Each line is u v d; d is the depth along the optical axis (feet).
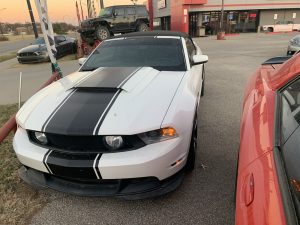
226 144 12.85
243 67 31.17
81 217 8.82
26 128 8.73
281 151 5.27
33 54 46.01
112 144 7.93
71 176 8.20
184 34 15.29
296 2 105.29
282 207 4.19
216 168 10.93
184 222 8.38
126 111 8.45
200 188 9.79
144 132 7.97
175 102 9.19
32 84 29.32
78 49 53.83
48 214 9.01
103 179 8.03
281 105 6.71
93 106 8.80
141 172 7.86
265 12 106.83
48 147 8.50
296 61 7.95
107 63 13.32
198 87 12.79
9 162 12.09
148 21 56.80
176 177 8.84
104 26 51.78
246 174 5.55
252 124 6.89
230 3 100.58
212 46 57.26
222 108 17.70
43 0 19.89
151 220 8.52
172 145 8.23
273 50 45.39
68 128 8.07
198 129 14.62
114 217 8.73
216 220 8.38
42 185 8.89
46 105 9.45
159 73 11.75
